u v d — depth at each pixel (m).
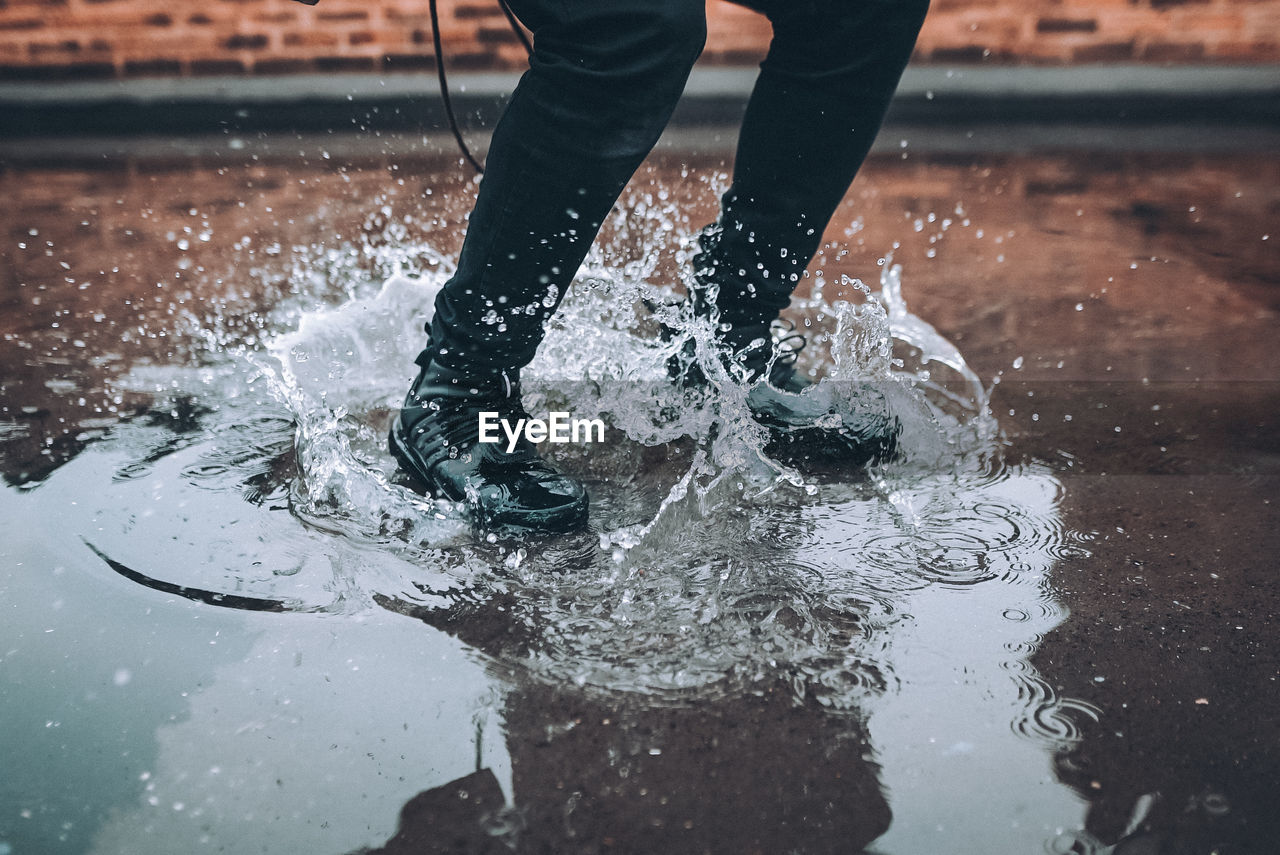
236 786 1.47
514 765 1.49
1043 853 1.42
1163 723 1.53
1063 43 5.47
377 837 1.43
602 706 1.54
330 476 1.85
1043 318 2.46
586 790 1.47
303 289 2.58
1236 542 1.76
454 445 1.82
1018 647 1.61
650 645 1.62
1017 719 1.53
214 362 2.21
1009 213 3.47
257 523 1.78
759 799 1.46
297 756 1.49
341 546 1.75
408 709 1.54
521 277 1.74
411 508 1.81
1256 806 1.45
